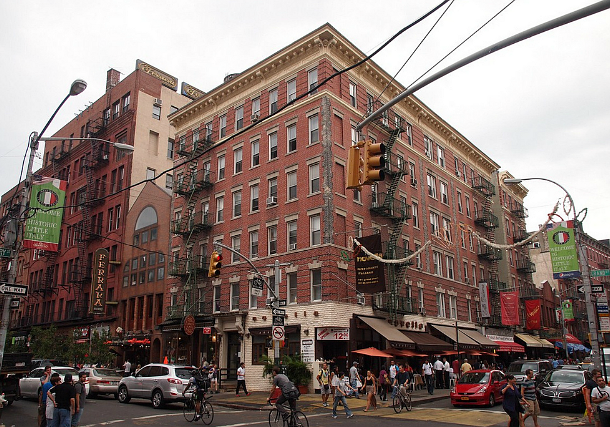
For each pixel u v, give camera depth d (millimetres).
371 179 10656
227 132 38250
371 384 20531
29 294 60031
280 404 14172
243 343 32094
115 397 25531
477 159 52812
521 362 27094
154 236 43562
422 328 36438
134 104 51438
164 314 40062
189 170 40875
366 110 35156
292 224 31750
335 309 28297
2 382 21172
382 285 27219
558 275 22469
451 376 30953
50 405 12422
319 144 31156
